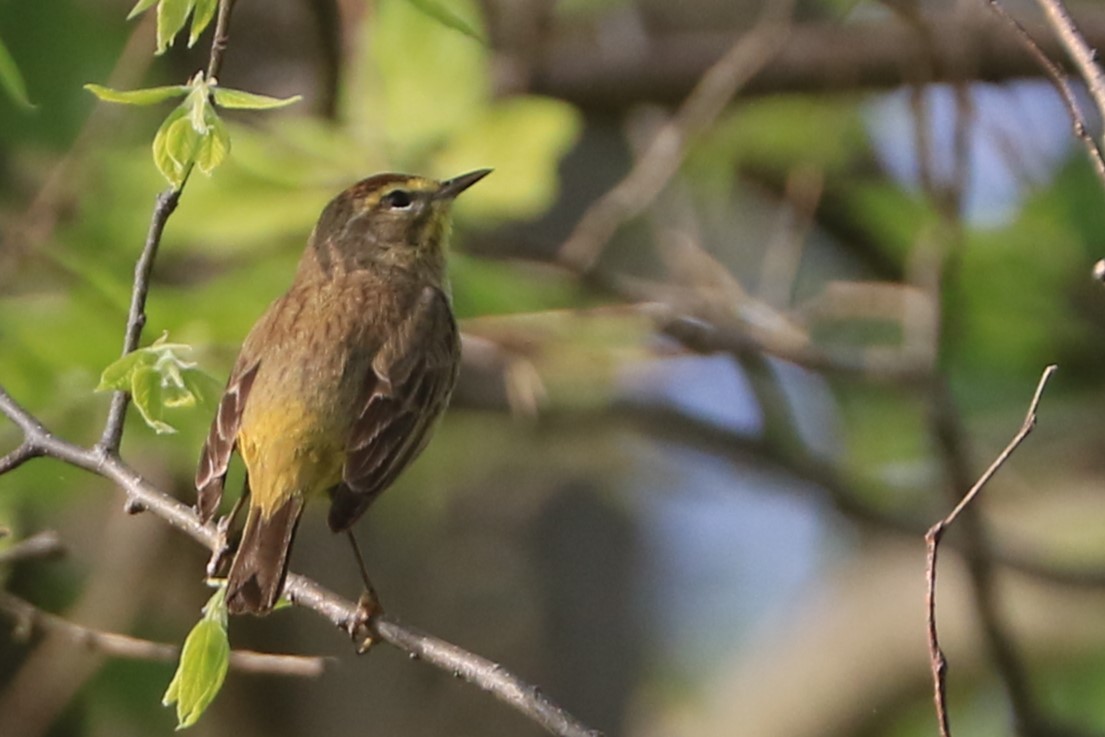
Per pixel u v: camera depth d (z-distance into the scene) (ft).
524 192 38.86
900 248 51.96
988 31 45.19
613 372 44.70
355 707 49.57
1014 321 49.49
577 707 52.95
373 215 35.32
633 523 56.39
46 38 42.06
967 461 43.09
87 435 38.17
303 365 30.73
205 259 40.98
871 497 49.44
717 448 48.75
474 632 52.06
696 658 66.08
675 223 51.39
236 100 24.59
